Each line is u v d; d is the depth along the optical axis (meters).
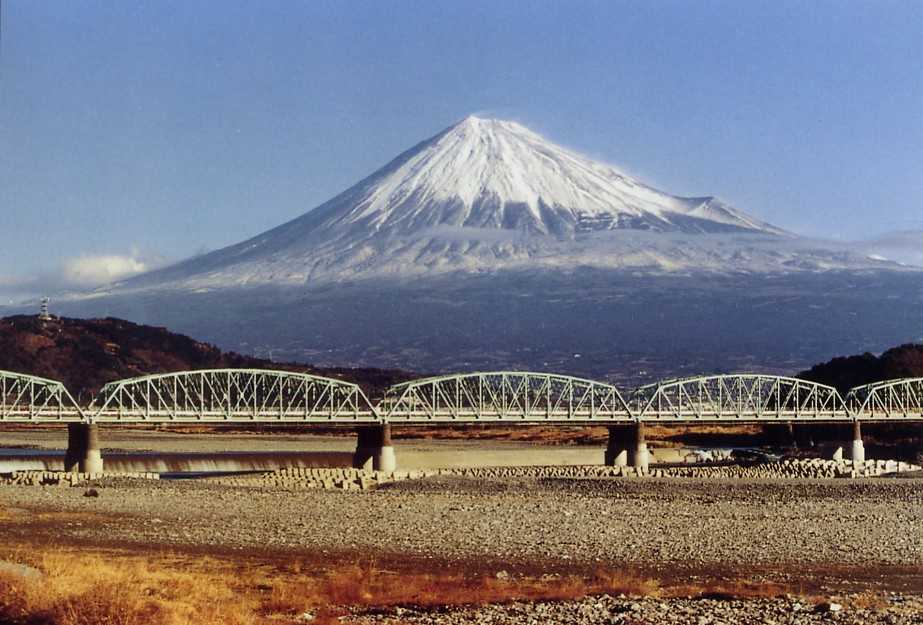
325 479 186.62
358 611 76.19
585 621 72.38
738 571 98.81
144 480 177.75
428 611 76.38
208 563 96.94
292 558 102.12
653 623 71.81
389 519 131.00
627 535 119.38
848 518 136.00
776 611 75.38
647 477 196.75
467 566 100.00
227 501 148.38
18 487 163.25
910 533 122.81
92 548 105.31
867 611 75.75
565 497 159.50
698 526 127.31
